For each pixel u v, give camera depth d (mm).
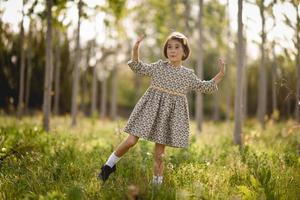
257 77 23125
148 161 5934
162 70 5320
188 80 5363
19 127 10328
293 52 9039
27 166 5684
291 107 18984
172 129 5254
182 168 5539
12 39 16297
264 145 8547
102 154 6754
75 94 13461
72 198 4344
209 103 35688
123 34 13273
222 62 5422
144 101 5320
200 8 13930
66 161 6086
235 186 5148
